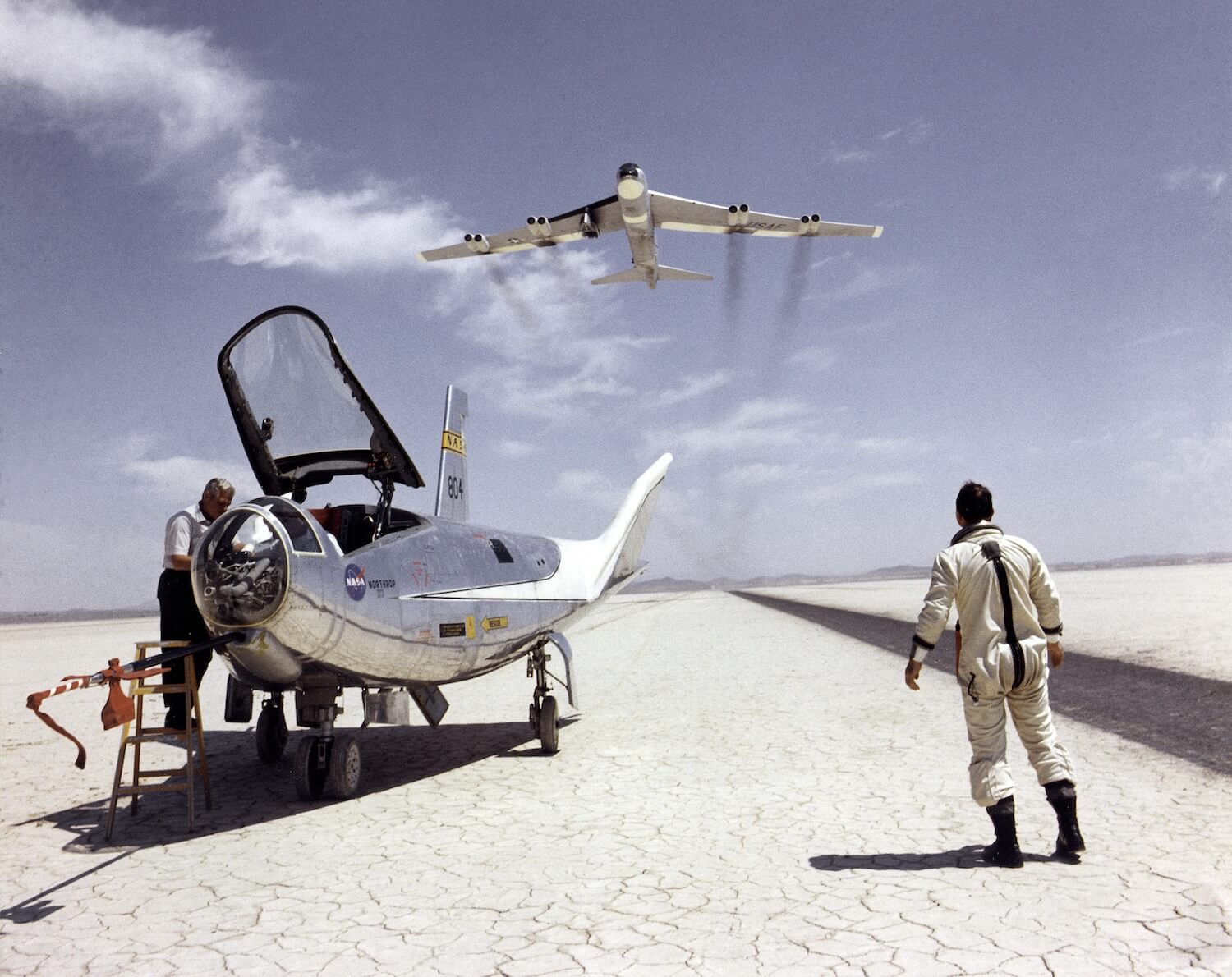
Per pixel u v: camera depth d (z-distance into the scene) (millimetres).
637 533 11812
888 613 28500
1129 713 7391
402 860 4297
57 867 4398
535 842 4527
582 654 16875
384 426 6652
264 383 6664
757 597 64875
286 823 5277
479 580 7324
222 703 12234
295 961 3033
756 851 4141
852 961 2799
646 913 3369
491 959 2971
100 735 9352
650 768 6293
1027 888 3443
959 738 6758
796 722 7852
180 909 3668
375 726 9289
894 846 4133
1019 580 3795
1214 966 2656
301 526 5738
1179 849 3877
